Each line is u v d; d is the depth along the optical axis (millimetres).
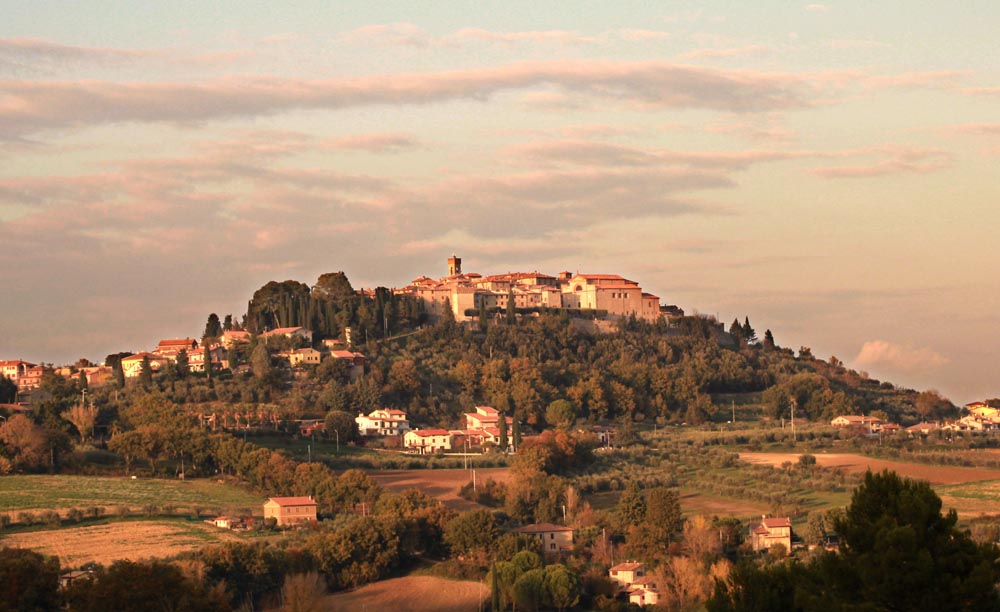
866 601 113000
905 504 118000
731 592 125062
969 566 114000
